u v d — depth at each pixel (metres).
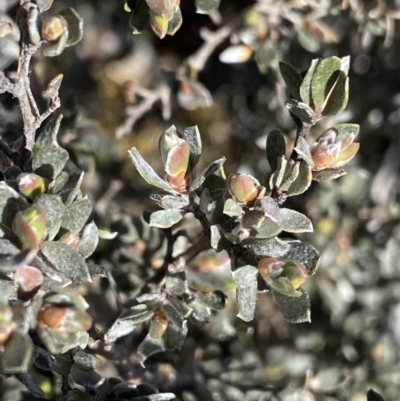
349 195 0.29
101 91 0.41
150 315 0.19
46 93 0.19
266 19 0.26
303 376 0.26
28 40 0.18
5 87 0.18
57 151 0.18
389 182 0.34
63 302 0.17
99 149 0.31
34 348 0.18
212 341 0.27
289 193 0.18
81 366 0.18
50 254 0.17
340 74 0.18
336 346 0.30
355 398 0.28
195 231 0.25
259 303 0.34
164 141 0.18
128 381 0.21
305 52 0.31
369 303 0.30
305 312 0.18
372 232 0.29
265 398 0.26
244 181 0.18
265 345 0.32
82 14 0.41
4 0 0.26
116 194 0.33
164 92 0.28
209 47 0.27
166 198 0.19
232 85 0.37
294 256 0.18
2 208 0.17
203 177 0.18
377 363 0.29
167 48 0.39
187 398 0.26
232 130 0.39
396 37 0.31
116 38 0.41
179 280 0.20
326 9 0.26
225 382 0.26
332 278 0.28
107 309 0.27
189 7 0.36
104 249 0.24
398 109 0.33
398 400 0.29
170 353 0.25
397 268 0.29
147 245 0.24
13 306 0.17
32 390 0.19
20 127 0.24
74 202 0.18
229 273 0.22
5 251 0.17
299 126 0.19
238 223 0.19
